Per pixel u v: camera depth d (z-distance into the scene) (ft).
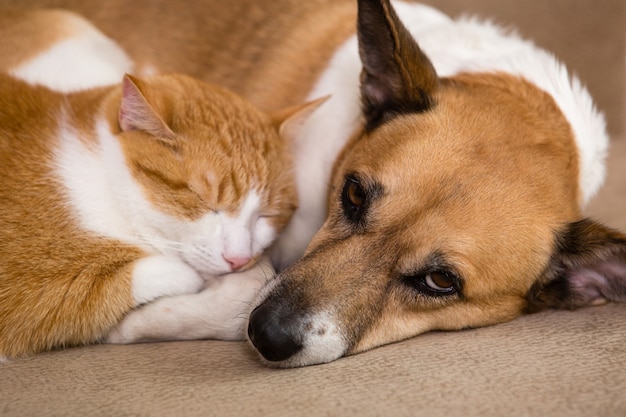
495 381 5.02
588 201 7.39
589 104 7.35
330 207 6.79
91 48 8.36
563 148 6.61
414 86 6.45
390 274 5.95
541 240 6.09
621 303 6.72
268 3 8.93
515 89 6.92
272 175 6.85
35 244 5.88
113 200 6.23
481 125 6.28
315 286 5.82
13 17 8.34
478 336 5.98
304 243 7.48
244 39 8.82
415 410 4.64
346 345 5.77
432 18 8.57
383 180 6.04
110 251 6.09
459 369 5.23
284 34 8.62
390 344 6.00
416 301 6.05
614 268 6.37
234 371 5.41
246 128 6.82
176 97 6.55
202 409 4.69
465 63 7.32
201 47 8.94
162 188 6.25
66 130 6.32
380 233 5.96
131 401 4.83
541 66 7.35
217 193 6.35
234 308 6.15
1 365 5.69
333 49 8.16
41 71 7.89
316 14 8.68
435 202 5.86
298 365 5.57
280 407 4.69
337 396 4.85
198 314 6.10
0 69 7.80
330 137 7.43
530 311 6.52
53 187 6.04
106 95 6.70
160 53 8.98
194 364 5.54
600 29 12.30
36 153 6.10
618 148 11.32
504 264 5.96
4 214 5.86
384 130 6.50
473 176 5.92
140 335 6.13
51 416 4.66
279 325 5.53
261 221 6.82
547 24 12.33
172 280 6.20
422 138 6.16
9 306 5.81
